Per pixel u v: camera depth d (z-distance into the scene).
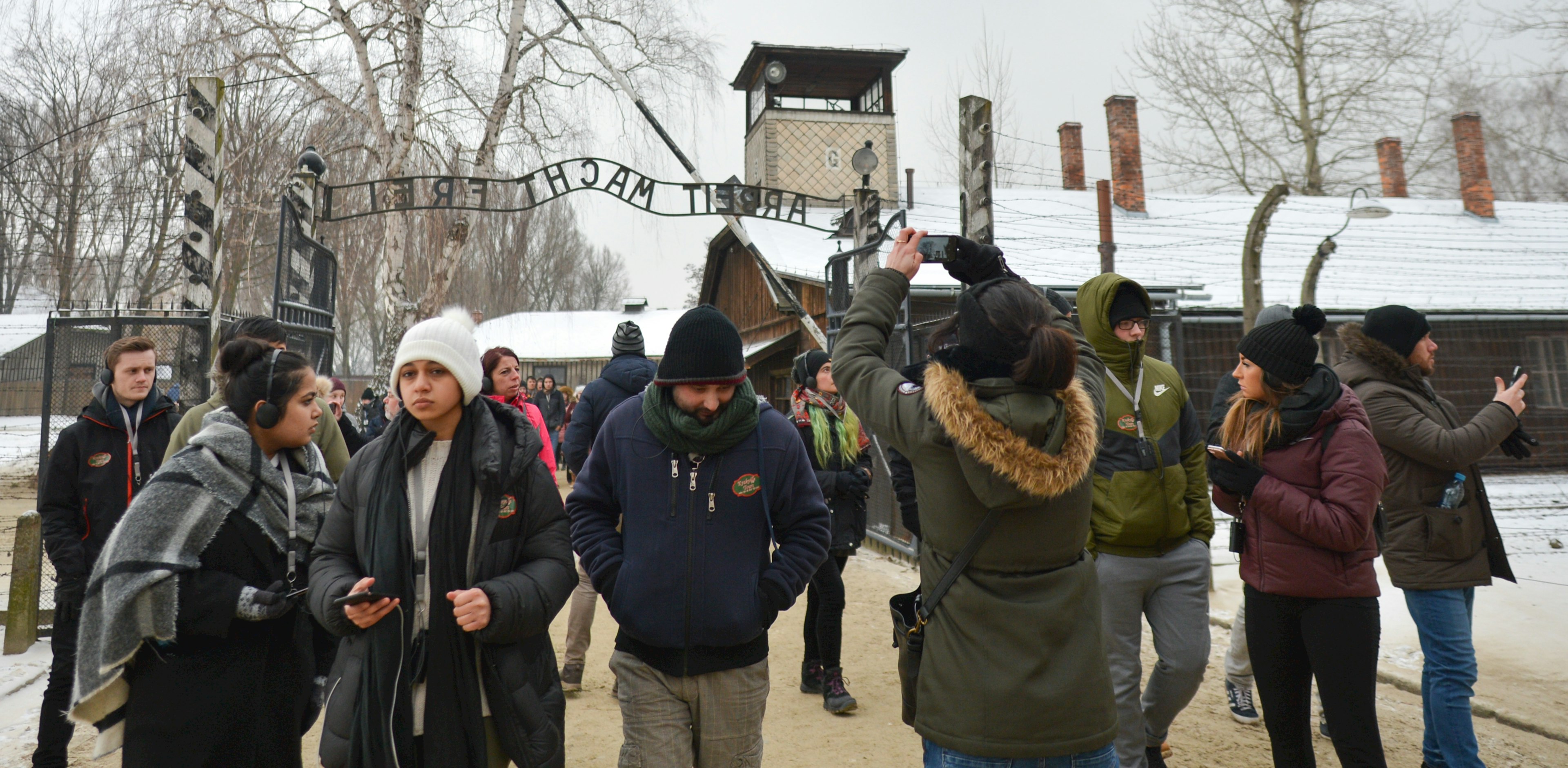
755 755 2.60
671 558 2.46
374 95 12.35
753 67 21.47
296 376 2.29
